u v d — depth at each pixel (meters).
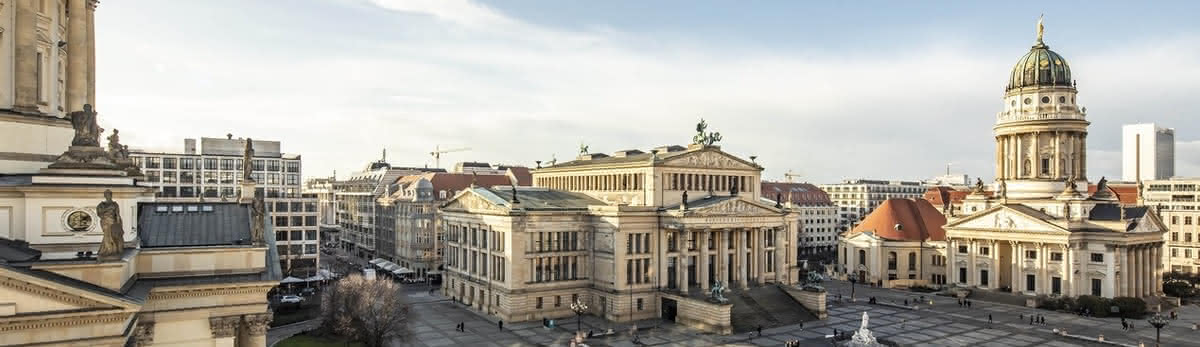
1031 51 153.50
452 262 134.50
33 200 39.16
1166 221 176.75
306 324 101.88
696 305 104.62
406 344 92.44
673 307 110.50
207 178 171.25
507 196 120.69
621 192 125.00
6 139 42.31
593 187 134.00
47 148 44.75
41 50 45.78
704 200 122.94
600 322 109.44
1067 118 145.50
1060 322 115.44
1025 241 135.50
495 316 113.88
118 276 36.16
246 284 42.84
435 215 172.00
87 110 41.97
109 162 42.47
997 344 96.88
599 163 131.88
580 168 137.62
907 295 148.62
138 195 46.25
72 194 40.22
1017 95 152.38
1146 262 135.50
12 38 42.88
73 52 48.75
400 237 182.38
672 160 119.25
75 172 40.34
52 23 46.53
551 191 131.88
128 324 35.41
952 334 103.81
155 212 51.88
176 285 41.12
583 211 117.19
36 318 31.50
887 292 154.00
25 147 43.34
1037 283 133.88
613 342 94.75
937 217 172.12
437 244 171.88
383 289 91.50
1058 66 148.88
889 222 169.25
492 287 115.44
